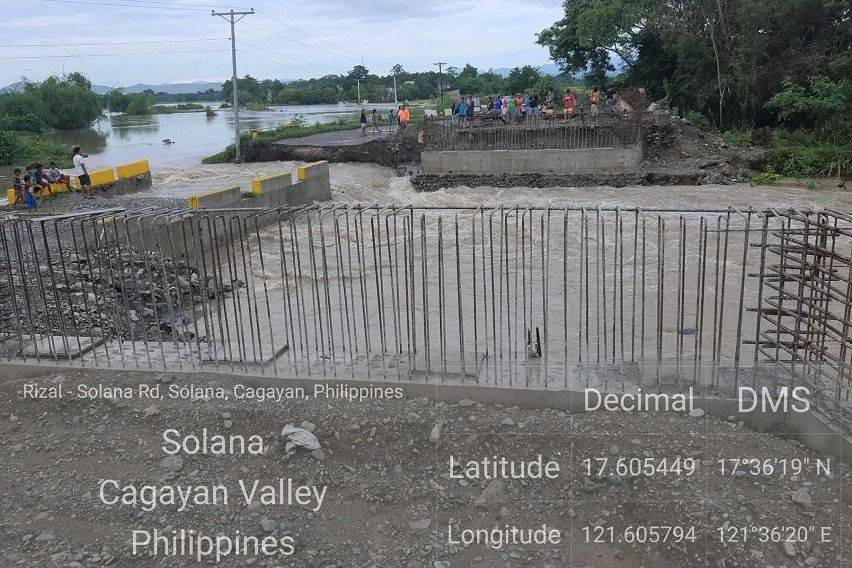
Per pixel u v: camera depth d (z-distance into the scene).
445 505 6.95
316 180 28.45
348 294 16.27
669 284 16.19
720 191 32.72
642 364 8.63
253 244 21.45
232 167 42.06
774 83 45.28
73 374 9.52
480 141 38.06
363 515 6.88
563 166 35.06
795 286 13.92
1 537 6.78
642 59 52.84
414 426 7.93
